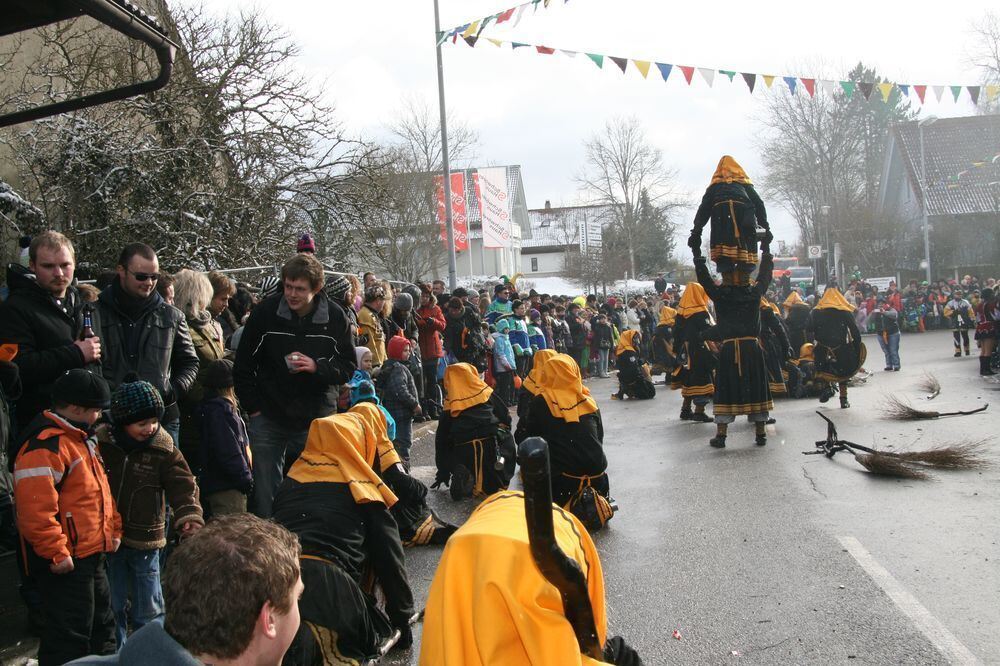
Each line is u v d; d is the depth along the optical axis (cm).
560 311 2127
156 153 1298
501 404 851
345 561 425
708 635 499
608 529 731
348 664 400
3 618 537
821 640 484
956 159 4706
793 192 5566
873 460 873
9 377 482
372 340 1013
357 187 1627
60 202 1210
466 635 230
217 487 577
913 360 2225
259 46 1538
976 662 450
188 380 589
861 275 4675
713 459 1003
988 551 620
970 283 3419
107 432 485
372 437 481
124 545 477
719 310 1078
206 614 208
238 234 1412
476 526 249
